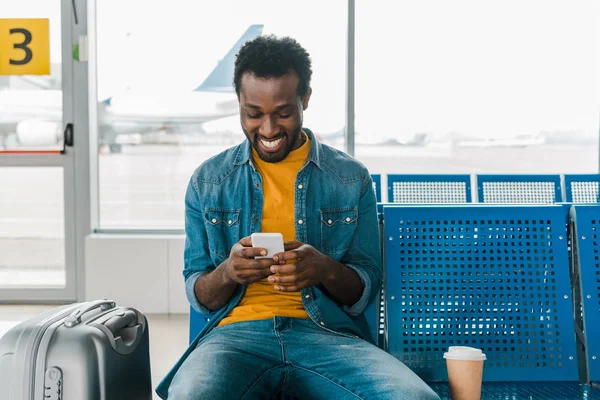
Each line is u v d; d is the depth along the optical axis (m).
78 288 4.79
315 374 1.50
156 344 3.59
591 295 1.71
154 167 4.90
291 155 1.72
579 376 1.74
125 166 4.88
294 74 1.61
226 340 1.54
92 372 1.34
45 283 4.82
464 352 1.48
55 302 4.80
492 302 1.73
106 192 4.89
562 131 4.94
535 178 4.04
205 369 1.43
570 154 4.96
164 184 4.90
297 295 1.64
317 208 1.69
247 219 1.68
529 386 1.65
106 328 1.43
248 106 1.62
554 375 1.70
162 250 4.52
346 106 4.87
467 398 1.49
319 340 1.55
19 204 4.80
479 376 1.49
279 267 1.45
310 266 1.48
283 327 1.58
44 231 4.82
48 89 4.74
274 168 1.70
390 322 1.71
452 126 4.93
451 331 1.72
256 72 1.59
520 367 1.70
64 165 4.76
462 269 1.74
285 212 1.68
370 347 1.55
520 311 1.72
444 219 1.75
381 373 1.42
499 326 1.72
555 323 1.72
